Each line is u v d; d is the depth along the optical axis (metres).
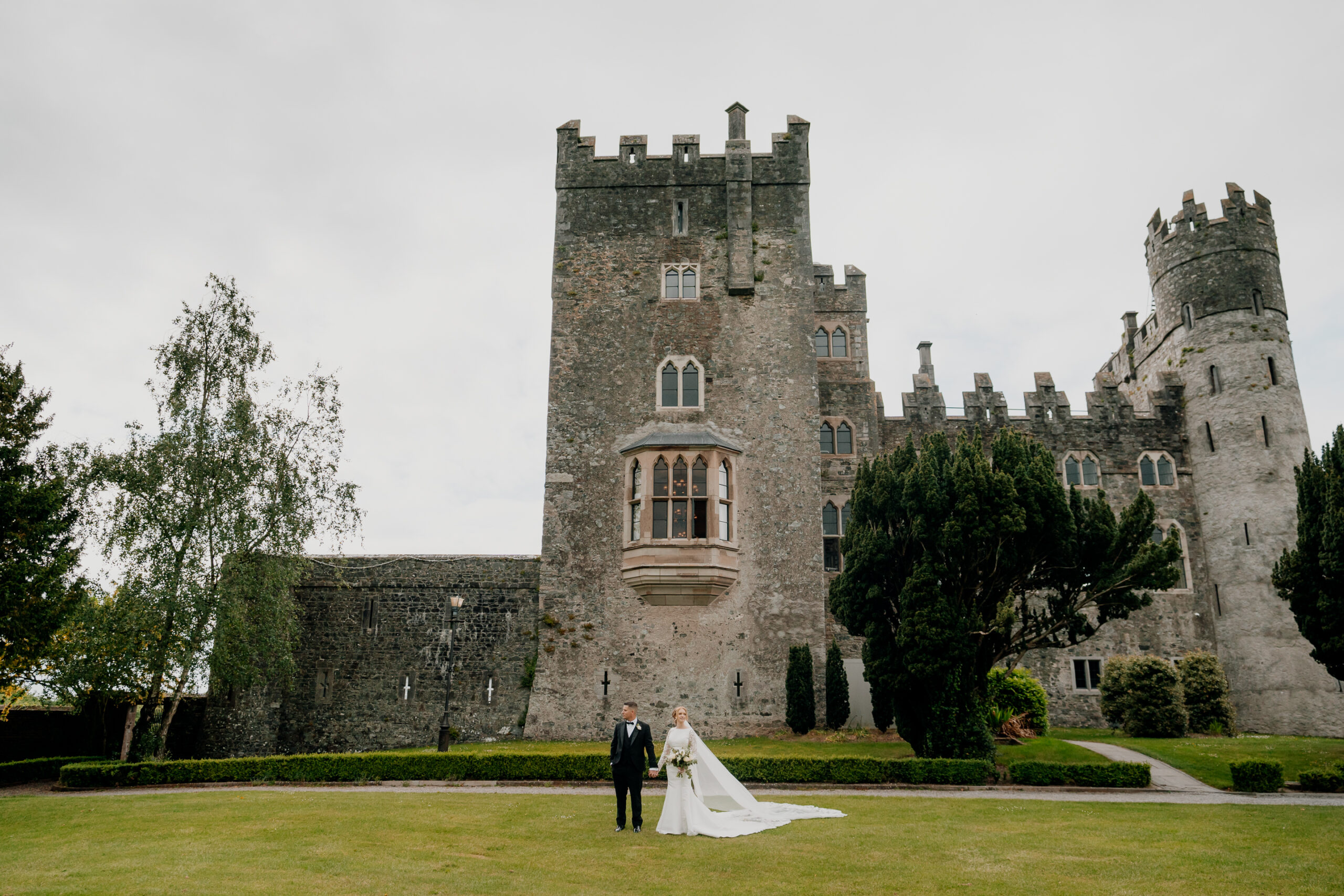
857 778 19.78
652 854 11.57
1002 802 16.89
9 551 20.00
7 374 21.72
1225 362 35.84
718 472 29.12
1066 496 22.03
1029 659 34.47
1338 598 21.94
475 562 31.95
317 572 32.00
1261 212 37.16
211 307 27.62
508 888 9.77
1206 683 31.48
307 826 13.57
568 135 33.16
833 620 33.78
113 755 28.19
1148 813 15.47
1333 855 11.73
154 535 25.06
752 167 32.62
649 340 31.05
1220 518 35.06
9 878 10.20
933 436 24.00
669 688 27.72
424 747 29.70
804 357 30.75
